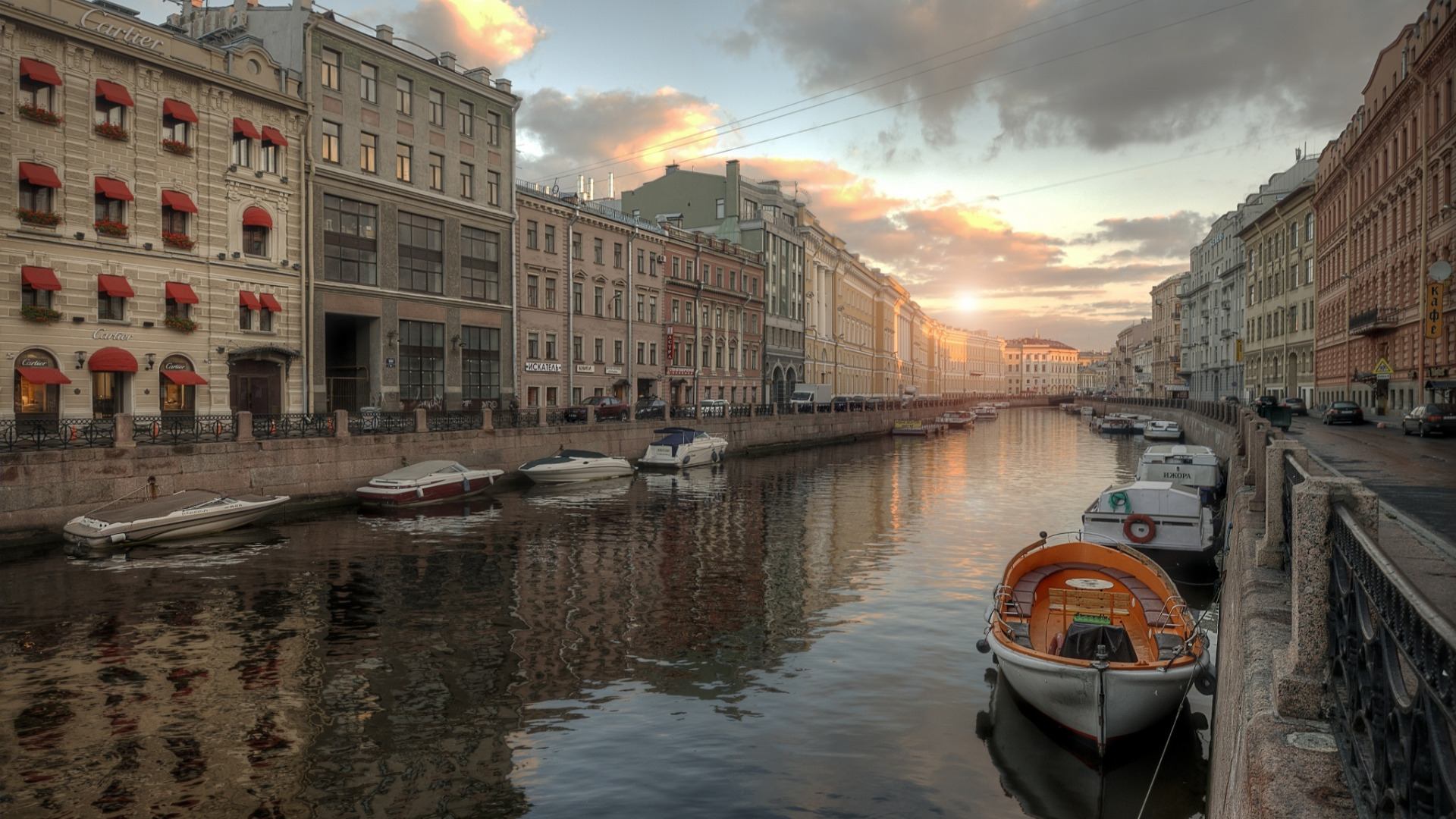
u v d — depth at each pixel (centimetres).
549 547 2258
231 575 1873
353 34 3731
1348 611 386
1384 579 315
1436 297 3797
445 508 2909
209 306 3169
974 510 3044
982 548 2311
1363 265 5116
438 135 4194
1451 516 1131
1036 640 1165
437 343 4184
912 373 13912
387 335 3903
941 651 1382
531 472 3519
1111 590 1191
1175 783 921
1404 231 4378
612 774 944
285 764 970
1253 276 8069
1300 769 400
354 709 1133
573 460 3662
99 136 2850
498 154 4562
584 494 3394
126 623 1506
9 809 863
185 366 3098
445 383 4212
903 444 6831
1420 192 4103
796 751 1004
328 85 3659
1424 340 4038
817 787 915
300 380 3506
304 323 3522
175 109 3033
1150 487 1870
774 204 8350
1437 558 848
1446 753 253
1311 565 465
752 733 1053
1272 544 853
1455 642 231
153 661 1315
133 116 2942
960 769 957
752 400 7394
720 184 7806
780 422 6075
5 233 2614
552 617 1580
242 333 3288
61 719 1094
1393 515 1124
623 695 1191
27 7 2648
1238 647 672
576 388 5147
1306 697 457
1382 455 2197
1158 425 6981
